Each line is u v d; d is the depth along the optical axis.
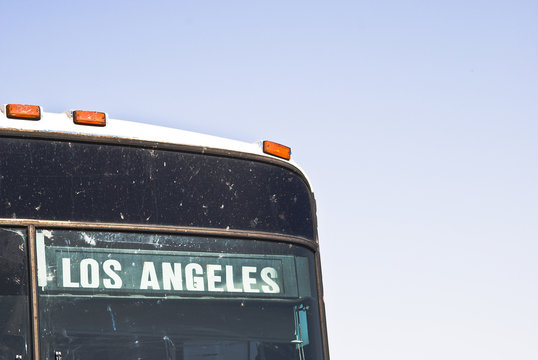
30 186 5.08
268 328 5.48
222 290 5.39
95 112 5.36
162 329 5.15
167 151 5.50
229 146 5.73
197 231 5.43
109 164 5.32
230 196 5.63
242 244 5.57
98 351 4.97
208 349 5.24
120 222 5.25
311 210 6.02
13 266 4.91
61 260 5.03
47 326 4.89
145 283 5.19
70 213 5.13
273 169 5.87
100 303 5.05
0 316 4.82
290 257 5.73
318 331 5.71
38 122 5.20
